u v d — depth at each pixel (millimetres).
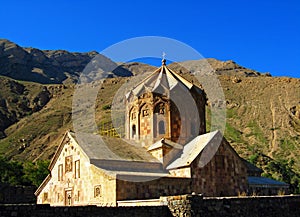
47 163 66938
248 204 27078
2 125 140250
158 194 33906
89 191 35094
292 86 165125
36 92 169000
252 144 123125
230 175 38688
